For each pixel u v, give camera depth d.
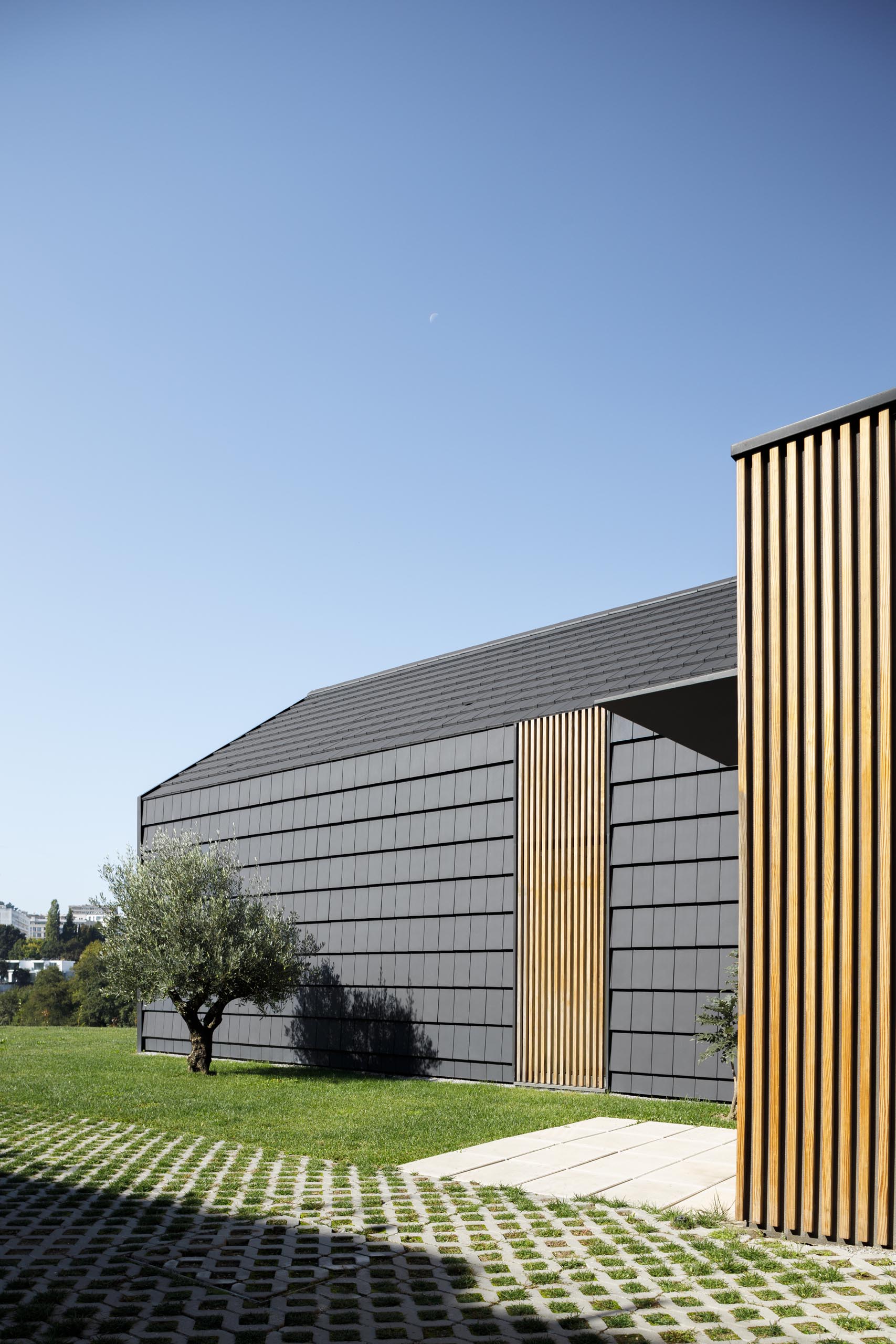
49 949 121.56
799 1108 5.57
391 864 15.64
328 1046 16.22
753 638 6.09
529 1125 9.54
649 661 13.93
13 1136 9.43
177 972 14.77
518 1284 4.94
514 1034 13.33
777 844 5.82
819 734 5.70
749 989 5.91
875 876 5.36
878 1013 5.26
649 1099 11.57
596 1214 6.20
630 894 12.34
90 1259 5.41
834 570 5.72
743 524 6.23
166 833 21.00
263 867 18.25
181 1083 13.35
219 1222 6.14
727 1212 6.09
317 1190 6.94
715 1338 4.21
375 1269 5.20
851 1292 4.65
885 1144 5.15
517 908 13.59
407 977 15.06
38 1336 4.33
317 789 17.33
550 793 13.47
